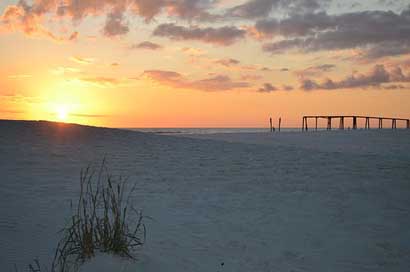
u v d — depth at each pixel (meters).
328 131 38.16
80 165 10.00
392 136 30.81
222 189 8.21
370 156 13.47
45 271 3.81
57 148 12.05
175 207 6.68
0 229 4.80
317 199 7.66
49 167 9.48
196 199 7.32
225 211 6.62
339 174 10.13
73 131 15.28
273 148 14.76
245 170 10.36
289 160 12.16
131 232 5.17
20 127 15.04
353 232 5.93
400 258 5.06
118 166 10.21
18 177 8.16
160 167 10.36
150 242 4.90
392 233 5.95
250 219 6.26
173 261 4.40
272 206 7.06
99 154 11.67
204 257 4.65
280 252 5.03
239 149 14.21
